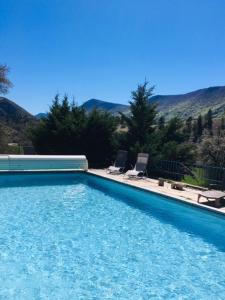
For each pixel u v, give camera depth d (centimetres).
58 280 602
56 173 1628
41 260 682
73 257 705
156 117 1820
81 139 1889
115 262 691
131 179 1444
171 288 596
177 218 1031
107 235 850
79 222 946
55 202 1164
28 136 2052
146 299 555
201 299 562
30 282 591
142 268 670
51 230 868
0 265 651
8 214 998
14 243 767
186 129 1892
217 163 1794
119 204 1165
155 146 1642
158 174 1616
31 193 1288
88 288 580
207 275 651
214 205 1002
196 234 891
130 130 1791
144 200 1224
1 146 2480
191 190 1223
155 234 874
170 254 748
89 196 1273
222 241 849
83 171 1688
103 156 1936
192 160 1703
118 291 575
